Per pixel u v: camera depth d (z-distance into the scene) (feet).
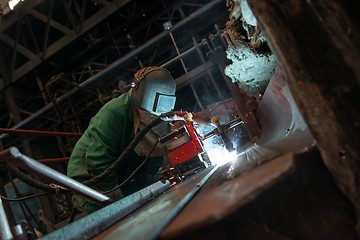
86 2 27.63
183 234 2.32
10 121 33.73
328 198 3.09
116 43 28.84
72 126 30.19
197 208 2.82
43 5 29.19
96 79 28.58
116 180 11.03
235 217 2.61
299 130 5.18
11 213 12.60
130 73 30.07
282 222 2.77
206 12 25.46
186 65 28.76
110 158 11.14
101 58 31.96
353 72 3.17
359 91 3.14
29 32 32.19
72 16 28.02
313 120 3.28
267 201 2.79
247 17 5.74
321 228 2.89
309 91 3.29
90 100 32.14
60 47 29.19
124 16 27.91
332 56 3.26
